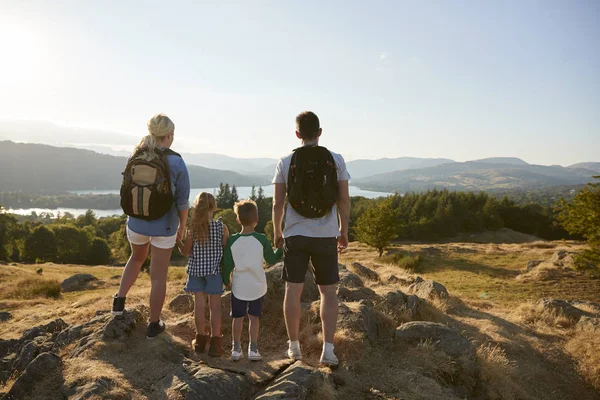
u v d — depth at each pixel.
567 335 8.84
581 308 11.12
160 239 3.66
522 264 33.41
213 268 3.94
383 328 4.93
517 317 9.90
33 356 4.06
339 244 3.75
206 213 3.94
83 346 3.77
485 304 11.75
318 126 3.56
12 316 7.32
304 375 3.38
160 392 3.17
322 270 3.58
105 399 2.98
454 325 7.54
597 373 6.97
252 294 3.90
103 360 3.57
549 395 6.09
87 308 6.59
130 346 3.81
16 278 22.62
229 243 3.96
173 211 3.65
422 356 4.39
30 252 64.62
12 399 3.28
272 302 5.38
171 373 3.39
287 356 3.97
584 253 21.14
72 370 3.41
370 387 3.67
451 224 77.88
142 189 3.38
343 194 3.57
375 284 9.01
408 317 5.90
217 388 3.17
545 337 8.58
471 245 46.22
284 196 3.58
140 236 3.68
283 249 3.76
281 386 3.21
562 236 81.25
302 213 3.43
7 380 3.87
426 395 3.69
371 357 4.19
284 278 3.68
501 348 7.07
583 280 24.83
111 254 76.38
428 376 4.14
